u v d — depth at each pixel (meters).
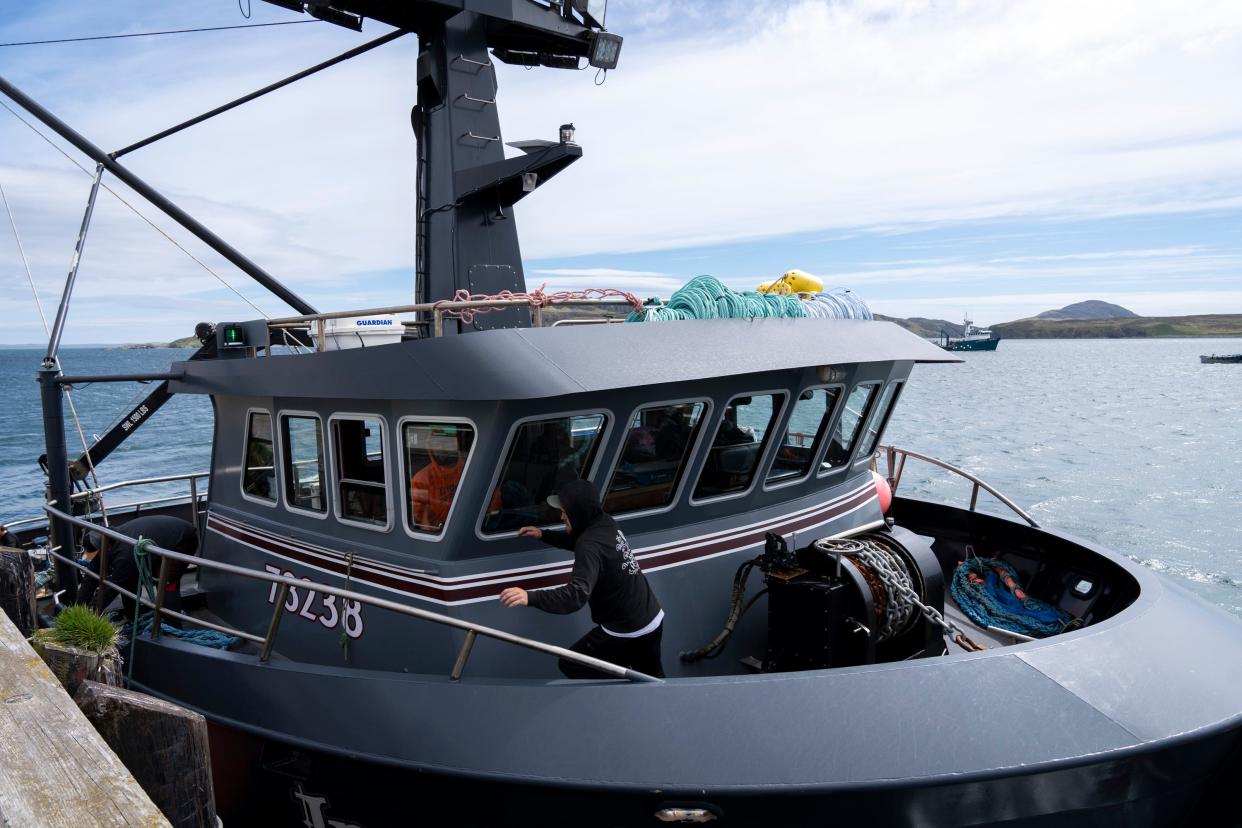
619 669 3.78
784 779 3.45
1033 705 3.62
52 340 6.12
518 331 4.07
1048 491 19.02
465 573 4.27
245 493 5.73
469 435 4.13
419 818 4.04
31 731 2.33
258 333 5.61
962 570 6.25
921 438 28.34
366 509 4.75
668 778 3.51
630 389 4.23
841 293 5.59
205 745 3.27
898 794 3.44
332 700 4.15
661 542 4.63
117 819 1.97
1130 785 3.62
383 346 4.34
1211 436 27.89
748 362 4.33
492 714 3.80
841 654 4.38
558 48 7.29
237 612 5.78
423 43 6.50
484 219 6.43
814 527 5.32
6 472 22.78
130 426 7.16
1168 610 4.38
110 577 6.42
